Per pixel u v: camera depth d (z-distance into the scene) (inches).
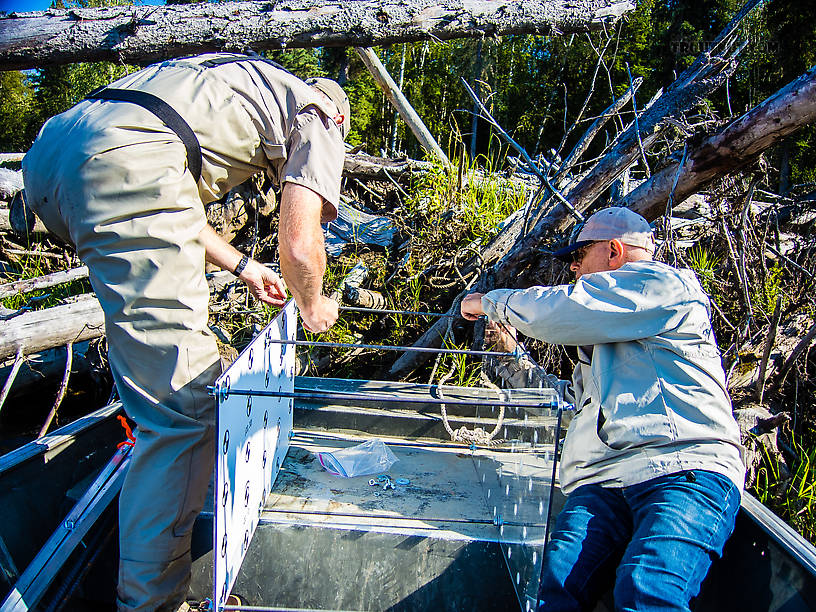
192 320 63.8
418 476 90.0
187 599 74.5
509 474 74.4
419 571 73.7
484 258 143.6
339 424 104.2
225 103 68.0
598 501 64.9
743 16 113.9
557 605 58.1
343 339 142.9
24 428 133.1
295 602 74.1
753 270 133.6
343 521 75.0
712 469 61.6
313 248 67.7
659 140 116.6
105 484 72.1
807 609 55.5
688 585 55.6
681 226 156.3
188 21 123.3
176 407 63.5
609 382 66.6
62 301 123.1
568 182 135.2
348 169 173.2
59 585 62.7
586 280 67.8
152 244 61.8
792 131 96.8
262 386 73.1
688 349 65.0
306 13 124.8
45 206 67.0
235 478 61.2
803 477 119.9
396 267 153.2
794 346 133.0
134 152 61.9
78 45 122.2
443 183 166.1
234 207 148.6
